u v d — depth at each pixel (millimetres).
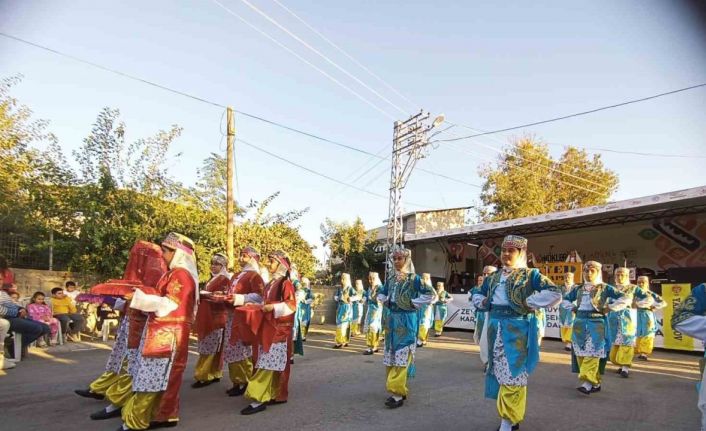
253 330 5875
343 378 8078
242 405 6152
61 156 12578
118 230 12156
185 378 7711
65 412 5695
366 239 25359
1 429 5090
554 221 16609
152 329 5086
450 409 6148
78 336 11492
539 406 6426
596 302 7391
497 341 5152
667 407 6449
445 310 16062
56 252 12570
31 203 12125
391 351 6281
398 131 19750
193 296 5402
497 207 30328
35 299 10586
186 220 13344
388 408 6141
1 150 12250
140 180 13070
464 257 21969
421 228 27875
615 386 7828
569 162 32094
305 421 5527
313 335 15406
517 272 5176
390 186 19844
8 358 8695
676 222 16359
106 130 12523
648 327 10852
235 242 14625
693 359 11156
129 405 5023
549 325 15125
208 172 15672
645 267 17188
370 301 11320
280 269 6199
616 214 15297
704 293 3844
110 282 5891
